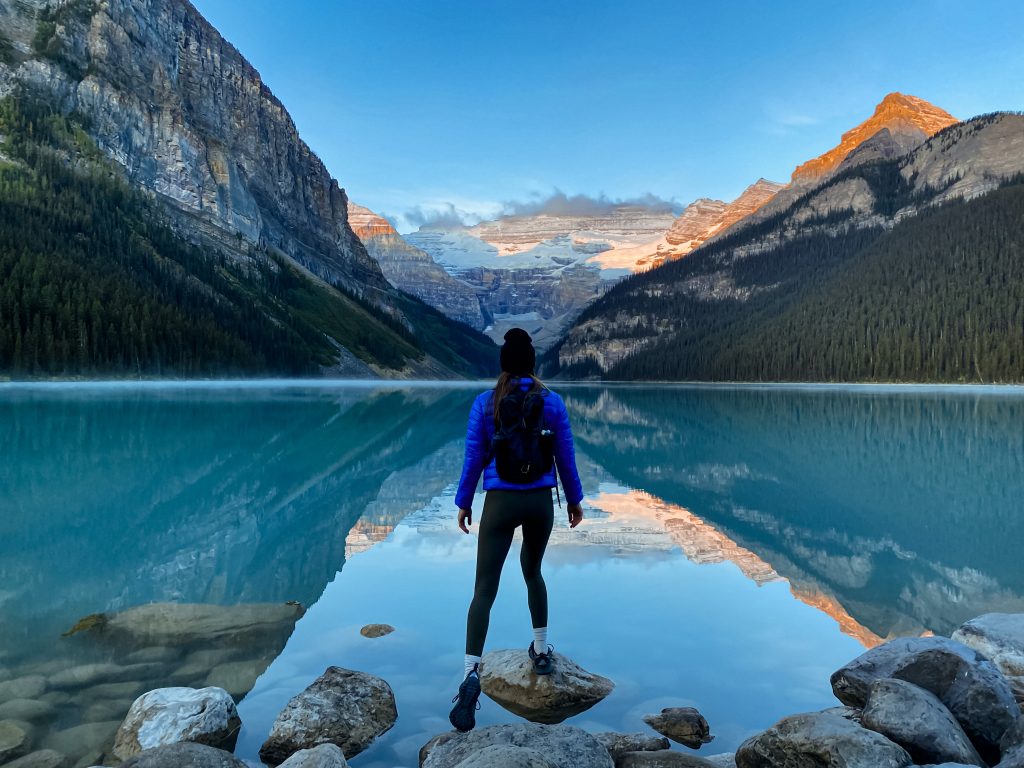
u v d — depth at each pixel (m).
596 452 20.73
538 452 4.50
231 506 10.74
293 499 11.55
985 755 3.76
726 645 5.32
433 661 4.99
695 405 54.44
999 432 26.80
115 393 51.16
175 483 12.68
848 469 16.48
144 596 6.26
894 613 6.06
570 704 4.38
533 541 4.74
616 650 5.20
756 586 6.90
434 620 5.80
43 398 42.47
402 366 156.25
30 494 11.27
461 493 4.66
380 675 4.75
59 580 6.69
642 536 9.20
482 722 4.18
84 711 4.04
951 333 120.19
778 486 13.90
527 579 4.84
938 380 114.06
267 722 4.08
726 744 3.88
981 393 78.31
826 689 4.56
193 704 3.93
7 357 69.75
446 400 56.69
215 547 8.20
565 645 5.29
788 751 3.34
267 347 113.12
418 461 17.39
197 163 156.62
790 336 153.12
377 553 8.12
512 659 4.89
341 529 9.39
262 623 5.67
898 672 4.22
